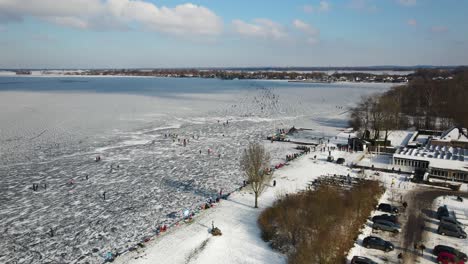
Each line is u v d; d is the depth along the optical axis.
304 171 78.44
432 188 67.62
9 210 59.47
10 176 76.69
